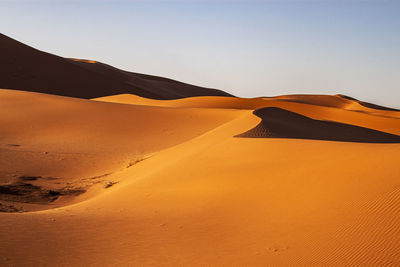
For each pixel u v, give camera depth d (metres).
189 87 146.00
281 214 7.74
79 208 10.44
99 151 22.86
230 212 8.48
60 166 19.05
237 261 6.09
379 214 6.47
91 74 91.56
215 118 34.09
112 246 6.88
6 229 7.12
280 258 6.02
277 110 36.31
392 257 5.37
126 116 32.75
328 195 7.86
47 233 7.26
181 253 6.55
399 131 47.41
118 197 11.74
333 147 11.98
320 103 121.44
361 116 58.53
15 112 30.98
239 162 12.69
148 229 7.88
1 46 85.31
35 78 78.75
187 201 9.91
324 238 6.36
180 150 19.45
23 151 21.23
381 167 8.34
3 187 14.43
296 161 11.00
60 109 32.94
